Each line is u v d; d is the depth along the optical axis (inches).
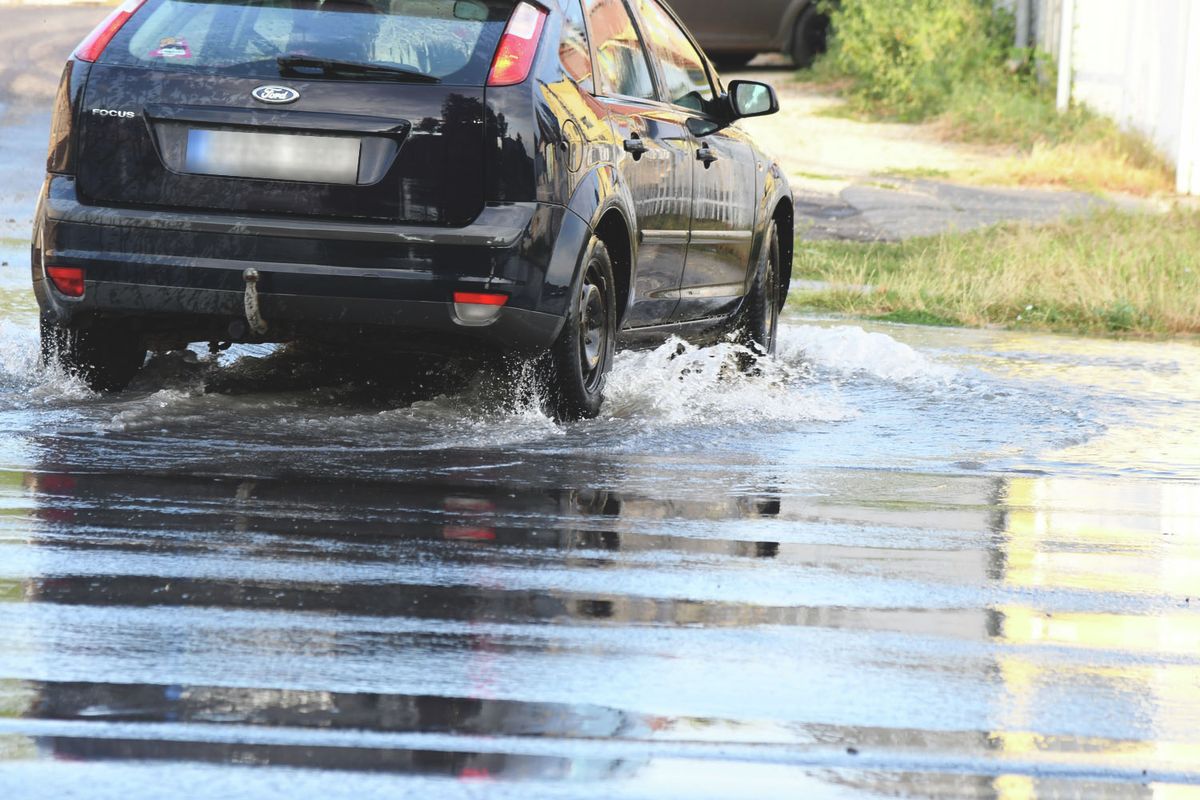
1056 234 2046.0
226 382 977.5
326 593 561.9
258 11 879.7
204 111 851.4
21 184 2165.4
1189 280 1743.4
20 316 1218.0
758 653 515.2
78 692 453.4
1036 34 3474.4
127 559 596.1
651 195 982.4
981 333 1514.5
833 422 978.1
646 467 813.9
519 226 842.2
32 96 2947.8
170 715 438.0
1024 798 404.5
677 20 1162.0
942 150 2952.8
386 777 400.2
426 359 1007.6
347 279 837.2
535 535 660.7
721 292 1131.3
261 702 450.6
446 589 573.3
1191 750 444.5
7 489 698.8
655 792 397.7
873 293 1685.5
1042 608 588.7
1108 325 1598.2
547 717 447.2
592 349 924.0
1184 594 619.5
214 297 845.2
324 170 842.8
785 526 701.3
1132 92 2957.7
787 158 2780.5
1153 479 853.2
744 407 1003.9
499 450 835.4
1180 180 2618.1
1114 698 486.6
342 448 819.4
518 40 868.6
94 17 4188.0
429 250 837.2
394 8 871.7
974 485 815.1
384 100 845.2
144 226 848.9
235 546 620.4
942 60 3371.1
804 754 427.8
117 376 935.7
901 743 439.8
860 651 522.9
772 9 3695.9
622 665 496.1
